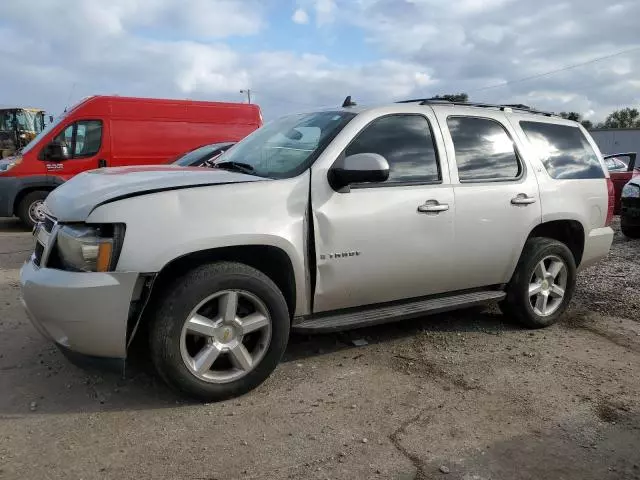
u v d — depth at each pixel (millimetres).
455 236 4324
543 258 4918
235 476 2775
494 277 4723
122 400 3514
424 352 4418
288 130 4453
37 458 2887
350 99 4535
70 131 10594
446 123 4473
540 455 3023
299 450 3010
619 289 6406
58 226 3348
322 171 3789
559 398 3680
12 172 10312
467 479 2799
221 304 3439
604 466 2945
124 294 3152
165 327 3289
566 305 5227
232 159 4465
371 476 2803
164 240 3219
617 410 3537
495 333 4910
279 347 3637
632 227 10031
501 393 3730
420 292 4355
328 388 3748
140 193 3277
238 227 3416
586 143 5445
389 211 3979
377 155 3680
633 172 12883
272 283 3580
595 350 4570
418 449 3049
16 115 22641
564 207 4988
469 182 4441
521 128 4953
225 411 3412
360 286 3967
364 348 4465
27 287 3295
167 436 3119
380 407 3504
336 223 3773
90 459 2889
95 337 3178
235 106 11898
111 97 10898
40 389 3637
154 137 11141
